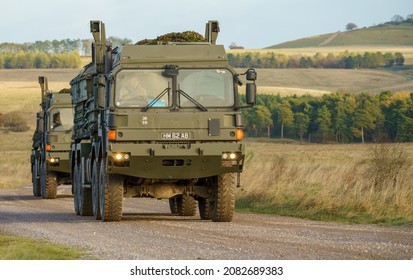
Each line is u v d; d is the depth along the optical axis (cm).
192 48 4159
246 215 4706
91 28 4744
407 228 3725
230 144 4100
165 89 4100
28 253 2795
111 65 4444
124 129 4053
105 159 4259
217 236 3394
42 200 7238
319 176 5812
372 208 4388
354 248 2905
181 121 4069
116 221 4319
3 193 8869
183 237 3362
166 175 4159
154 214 5059
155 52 4131
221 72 4147
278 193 5288
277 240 3203
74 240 3288
